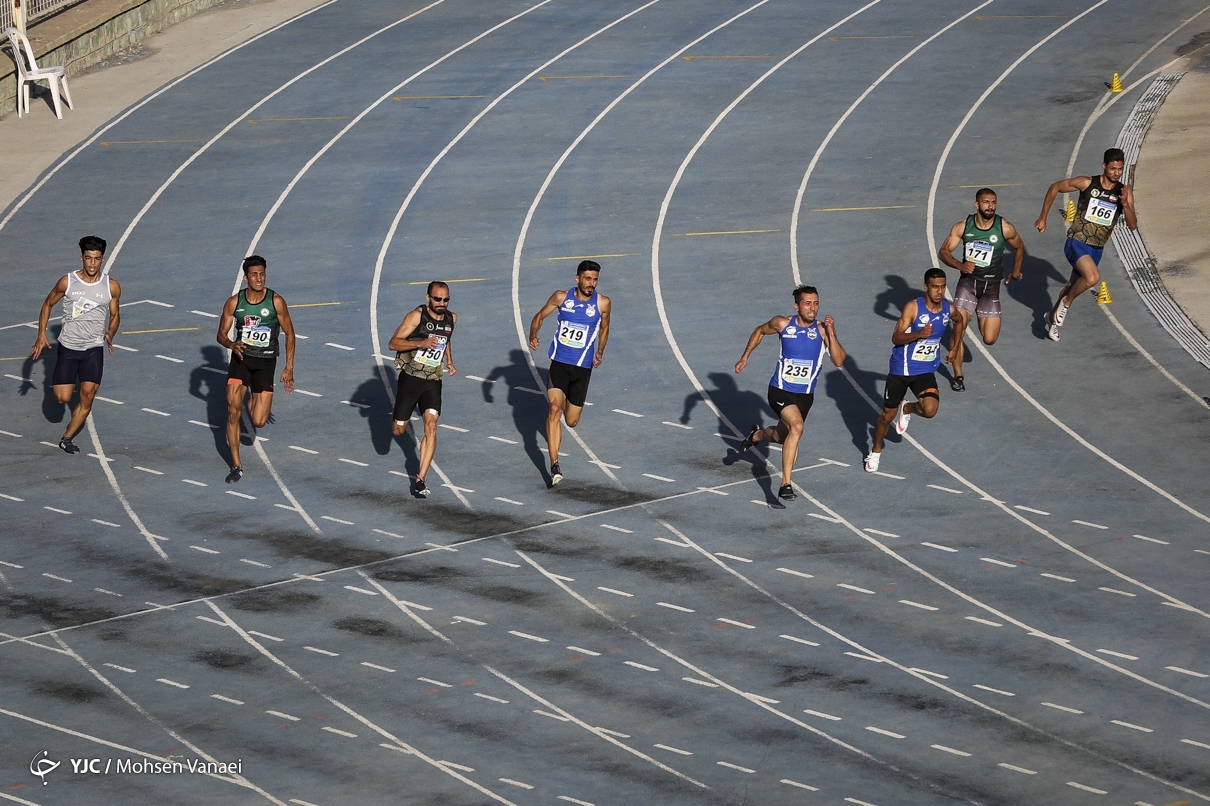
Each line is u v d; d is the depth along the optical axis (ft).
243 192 323.57
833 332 195.31
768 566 190.19
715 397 235.81
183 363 249.96
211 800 146.82
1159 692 163.94
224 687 165.99
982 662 169.89
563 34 416.26
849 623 177.88
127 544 196.44
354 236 300.20
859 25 415.85
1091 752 153.89
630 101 367.66
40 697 164.04
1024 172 319.88
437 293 200.34
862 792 147.74
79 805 145.89
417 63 398.42
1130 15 414.21
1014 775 150.30
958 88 368.89
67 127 365.61
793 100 365.20
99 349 217.56
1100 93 361.71
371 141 349.20
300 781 149.69
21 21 372.58
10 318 267.18
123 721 159.94
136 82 395.34
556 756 153.79
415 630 176.86
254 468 216.13
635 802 146.30
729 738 156.76
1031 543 194.70
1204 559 189.98
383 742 156.25
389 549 195.00
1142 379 238.27
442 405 234.79
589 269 202.80
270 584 186.91
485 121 358.84
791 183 319.47
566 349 205.36
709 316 263.29
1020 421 226.99
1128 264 277.85
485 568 190.39
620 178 324.80
